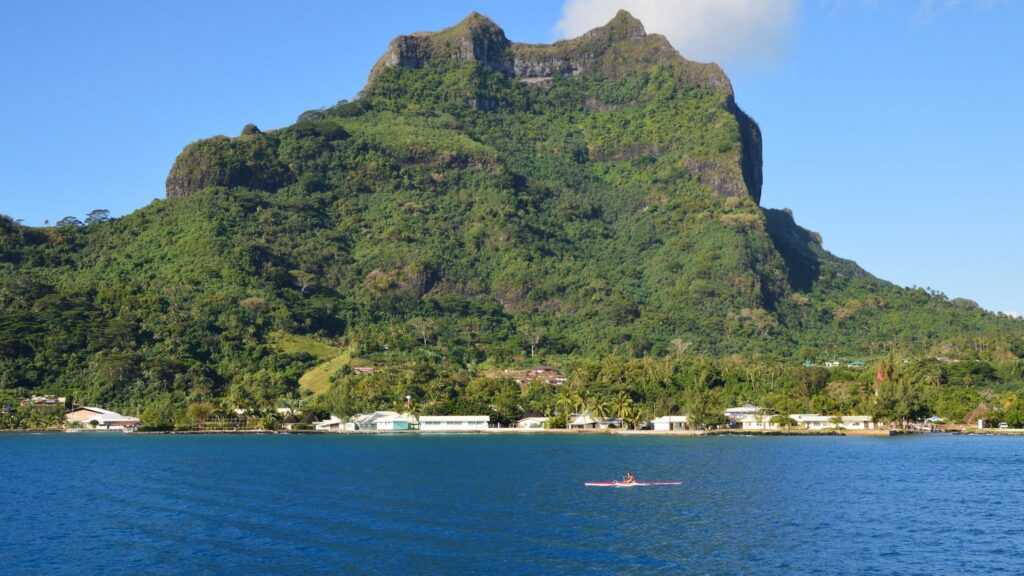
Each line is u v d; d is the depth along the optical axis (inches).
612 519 5344.5
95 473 7829.7
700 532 4972.9
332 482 6958.7
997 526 5177.2
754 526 5152.6
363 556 4411.9
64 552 4591.5
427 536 4845.0
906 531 5029.5
